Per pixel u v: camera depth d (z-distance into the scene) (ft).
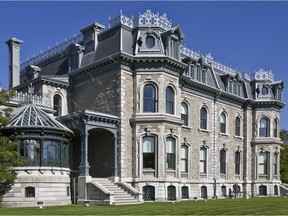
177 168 107.45
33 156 87.81
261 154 156.76
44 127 88.43
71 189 98.12
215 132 136.26
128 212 66.03
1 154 73.92
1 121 79.77
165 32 108.78
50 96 116.57
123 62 104.68
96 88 112.27
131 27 112.57
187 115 124.36
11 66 132.77
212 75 141.28
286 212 64.28
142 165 103.04
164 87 106.32
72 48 121.90
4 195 84.53
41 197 85.81
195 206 79.51
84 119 96.37
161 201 100.32
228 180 141.28
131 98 106.22
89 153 110.93
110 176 104.12
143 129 103.81
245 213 62.64
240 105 153.69
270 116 157.79
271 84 161.79
